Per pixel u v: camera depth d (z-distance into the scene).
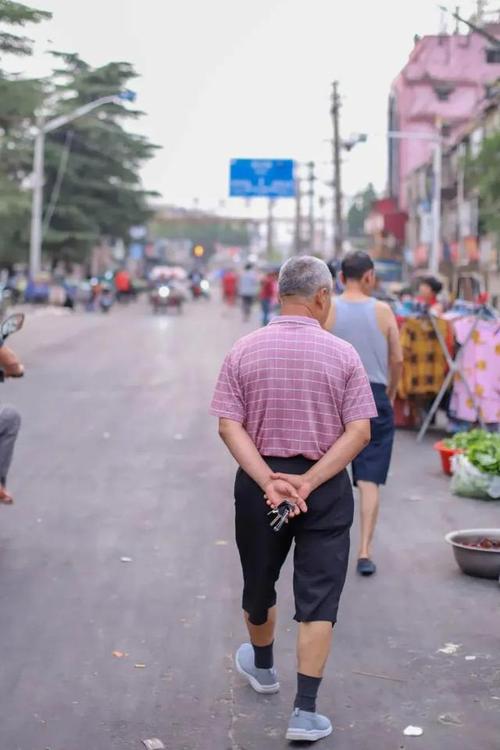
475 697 6.31
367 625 7.50
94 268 100.94
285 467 5.74
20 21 16.73
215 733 5.83
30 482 12.09
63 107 58.12
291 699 6.27
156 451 14.12
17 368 9.15
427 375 15.05
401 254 73.25
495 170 36.50
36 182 59.66
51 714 6.04
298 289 5.92
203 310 62.72
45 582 8.40
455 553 8.70
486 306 15.16
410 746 5.69
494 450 11.51
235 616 7.64
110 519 10.41
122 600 7.98
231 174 43.06
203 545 9.49
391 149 74.50
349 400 5.75
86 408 18.17
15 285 61.56
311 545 5.73
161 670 6.67
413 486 12.14
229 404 5.80
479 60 26.64
